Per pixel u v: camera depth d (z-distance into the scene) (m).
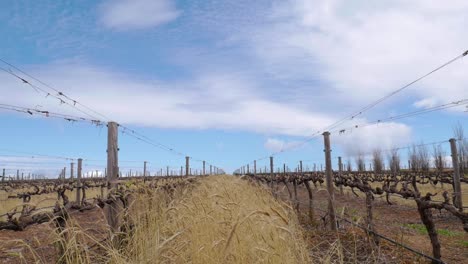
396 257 6.42
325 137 9.97
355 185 8.87
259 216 4.34
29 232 8.38
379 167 36.53
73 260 3.54
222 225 4.49
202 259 3.81
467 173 26.00
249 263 3.85
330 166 9.77
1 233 8.19
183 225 4.57
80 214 10.66
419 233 9.63
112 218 6.04
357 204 16.58
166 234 4.62
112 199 6.01
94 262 3.98
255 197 7.55
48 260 4.63
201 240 4.07
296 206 12.03
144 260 3.71
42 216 4.09
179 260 3.89
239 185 8.93
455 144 12.39
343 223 9.70
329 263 5.01
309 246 6.69
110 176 7.02
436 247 5.66
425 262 6.26
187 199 6.59
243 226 4.26
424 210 5.67
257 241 4.07
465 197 18.55
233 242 3.89
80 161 15.40
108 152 7.09
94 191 22.12
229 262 3.77
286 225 4.60
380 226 9.91
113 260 3.83
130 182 7.28
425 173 23.69
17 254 3.43
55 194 17.73
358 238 7.46
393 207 15.20
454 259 7.02
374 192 7.85
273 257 3.88
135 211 5.08
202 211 4.88
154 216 4.77
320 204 15.40
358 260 5.99
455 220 12.04
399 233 8.95
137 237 4.24
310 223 10.57
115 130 7.21
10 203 14.20
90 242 4.57
